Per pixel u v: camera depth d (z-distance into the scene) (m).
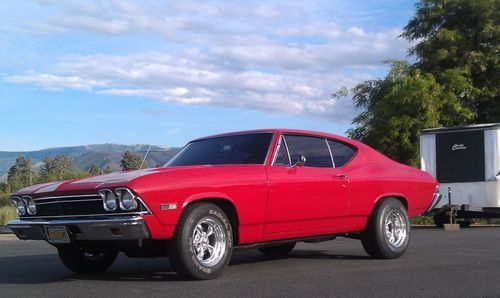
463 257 7.95
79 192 5.89
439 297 5.33
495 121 22.80
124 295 5.50
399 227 7.97
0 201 25.91
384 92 22.98
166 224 5.76
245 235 6.44
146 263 8.09
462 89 22.03
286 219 6.73
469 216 16.08
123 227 5.55
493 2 22.78
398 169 8.21
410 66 23.61
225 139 7.25
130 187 5.56
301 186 6.83
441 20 24.14
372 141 22.53
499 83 22.78
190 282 6.04
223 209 6.33
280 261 7.84
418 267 7.05
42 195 6.17
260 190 6.45
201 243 6.06
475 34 23.14
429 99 21.23
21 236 6.40
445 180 16.11
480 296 5.37
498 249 8.91
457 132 16.06
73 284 6.25
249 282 6.07
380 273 6.62
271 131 7.05
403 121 21.27
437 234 12.58
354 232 7.72
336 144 7.66
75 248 6.64
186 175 5.98
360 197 7.51
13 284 6.36
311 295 5.41
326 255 8.47
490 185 15.44
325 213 7.12
